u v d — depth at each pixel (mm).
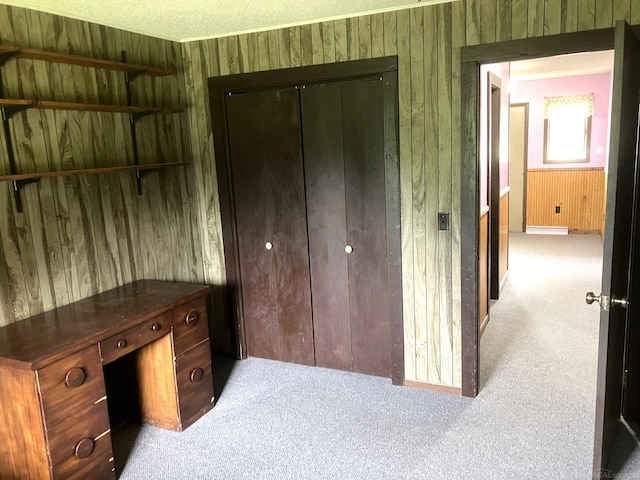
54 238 2600
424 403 2973
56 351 2064
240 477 2377
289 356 3582
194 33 3184
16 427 2115
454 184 2832
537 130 7980
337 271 3295
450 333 3018
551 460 2395
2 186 2348
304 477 2354
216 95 3359
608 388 2123
